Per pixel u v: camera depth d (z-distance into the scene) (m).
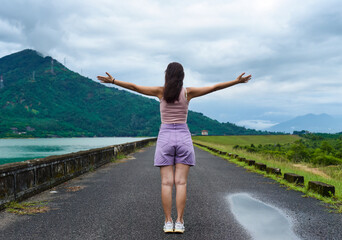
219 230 3.44
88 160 9.34
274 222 3.78
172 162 3.32
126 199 5.11
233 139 103.06
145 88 3.32
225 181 7.31
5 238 3.16
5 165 4.87
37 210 4.36
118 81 3.30
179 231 3.27
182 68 3.28
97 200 5.05
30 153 59.06
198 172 9.16
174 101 3.22
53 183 6.44
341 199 5.11
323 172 13.02
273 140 103.31
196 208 4.51
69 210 4.36
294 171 9.88
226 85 3.30
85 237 3.18
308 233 3.35
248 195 5.54
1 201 4.39
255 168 9.96
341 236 3.25
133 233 3.31
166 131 3.28
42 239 3.12
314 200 5.13
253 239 3.15
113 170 9.59
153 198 5.19
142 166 10.83
